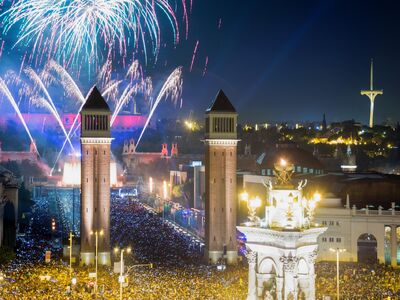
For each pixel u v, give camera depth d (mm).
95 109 175250
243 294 106688
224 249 176250
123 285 102500
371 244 180875
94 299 102562
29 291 106000
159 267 143875
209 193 178250
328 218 178375
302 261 59688
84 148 174625
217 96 183125
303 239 58469
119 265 90250
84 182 173500
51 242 193625
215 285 116250
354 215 177500
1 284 111188
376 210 180250
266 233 58125
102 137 175250
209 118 179625
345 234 177875
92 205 173375
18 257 158250
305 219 59812
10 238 190125
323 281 121188
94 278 121250
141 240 189500
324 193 189750
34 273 128750
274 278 59719
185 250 180875
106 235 172250
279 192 58906
